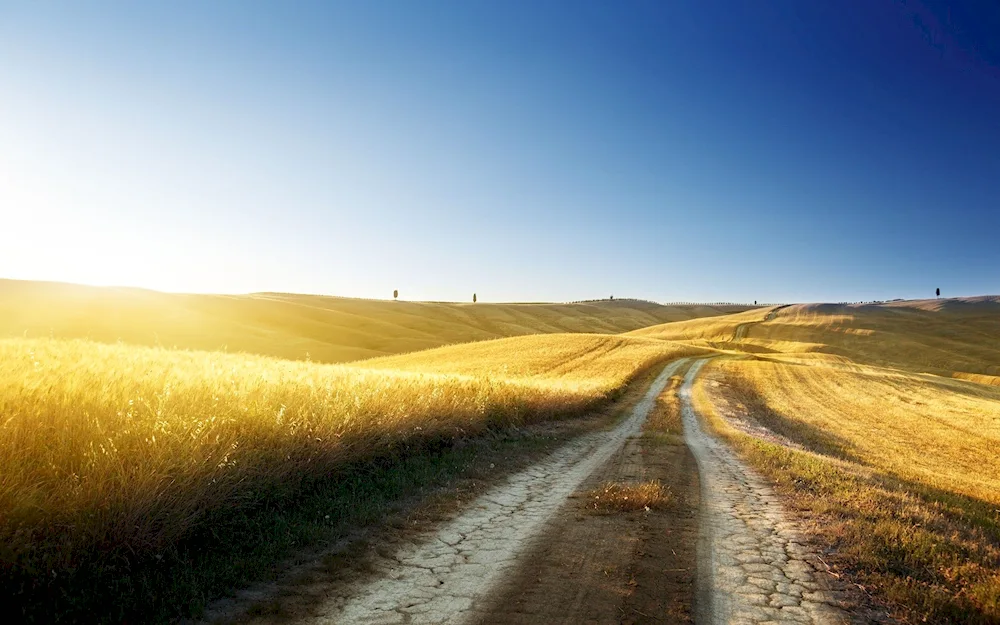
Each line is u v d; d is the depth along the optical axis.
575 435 16.14
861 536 6.52
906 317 124.19
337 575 5.30
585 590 5.16
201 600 4.51
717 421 23.14
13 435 5.12
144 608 4.34
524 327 132.88
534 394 18.33
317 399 9.47
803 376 50.34
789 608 4.86
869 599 5.08
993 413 33.31
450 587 5.17
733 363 58.72
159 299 80.88
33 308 63.94
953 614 4.70
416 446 10.37
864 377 52.19
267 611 4.52
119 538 4.77
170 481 5.36
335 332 84.25
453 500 8.09
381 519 6.93
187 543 5.42
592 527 7.13
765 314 133.12
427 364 49.88
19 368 7.48
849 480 10.05
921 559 5.81
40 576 4.18
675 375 45.97
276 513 6.55
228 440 6.68
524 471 10.60
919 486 11.12
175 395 7.66
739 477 10.95
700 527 7.23
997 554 6.12
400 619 4.50
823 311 129.00
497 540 6.53
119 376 8.02
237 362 14.92
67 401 6.11
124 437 5.71
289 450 7.33
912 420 29.86
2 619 3.90
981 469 18.44
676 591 5.17
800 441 21.09
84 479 4.93
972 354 90.69
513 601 4.89
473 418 12.88
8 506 4.35
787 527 7.26
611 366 47.06
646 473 10.98
